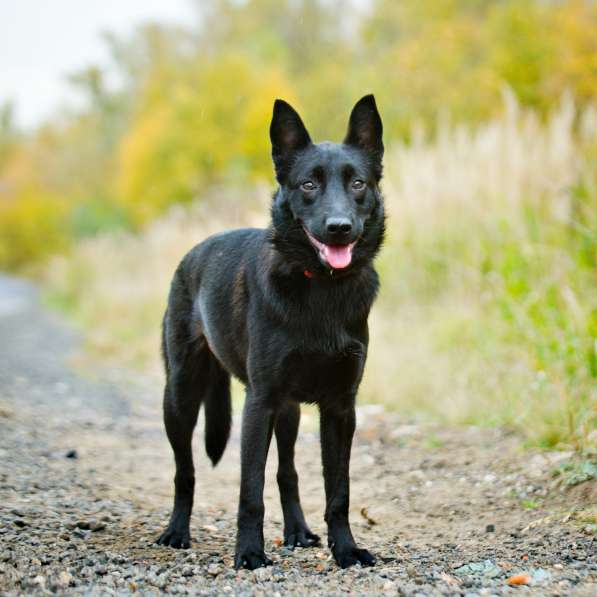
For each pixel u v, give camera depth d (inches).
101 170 2198.6
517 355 322.7
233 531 200.5
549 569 155.1
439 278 419.8
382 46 1302.9
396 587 146.6
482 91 733.3
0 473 228.7
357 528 204.2
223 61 1222.3
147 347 523.8
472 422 293.7
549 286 327.9
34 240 2033.7
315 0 1925.4
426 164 454.6
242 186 861.8
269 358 170.4
